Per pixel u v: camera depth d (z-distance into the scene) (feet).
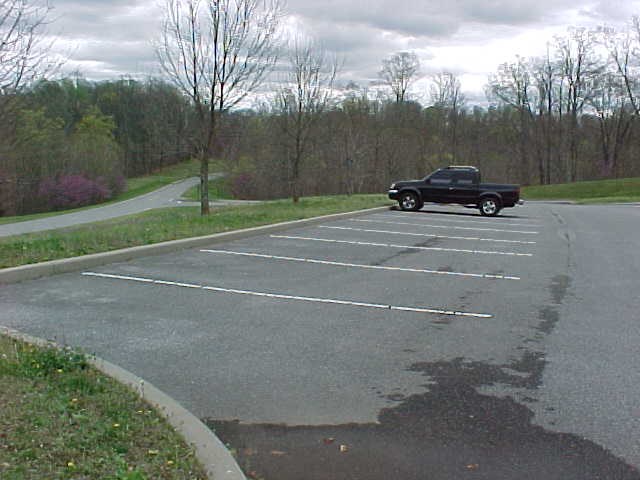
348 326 22.40
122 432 12.48
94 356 16.67
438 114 222.89
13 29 30.73
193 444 12.42
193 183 280.51
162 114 78.74
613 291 29.66
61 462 11.01
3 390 13.89
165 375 17.12
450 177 77.92
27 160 201.77
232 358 18.62
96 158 246.27
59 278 28.96
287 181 179.01
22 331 20.61
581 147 231.30
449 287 29.84
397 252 41.01
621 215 83.20
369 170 200.95
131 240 37.52
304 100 91.61
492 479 12.05
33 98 47.98
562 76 218.79
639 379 17.54
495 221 68.59
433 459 12.82
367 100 193.16
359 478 12.06
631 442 13.66
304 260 36.37
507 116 231.09
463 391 16.49
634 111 202.69
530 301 27.14
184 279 29.60
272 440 13.57
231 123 80.64
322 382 16.90
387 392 16.33
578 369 18.30
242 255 37.22
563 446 13.44
